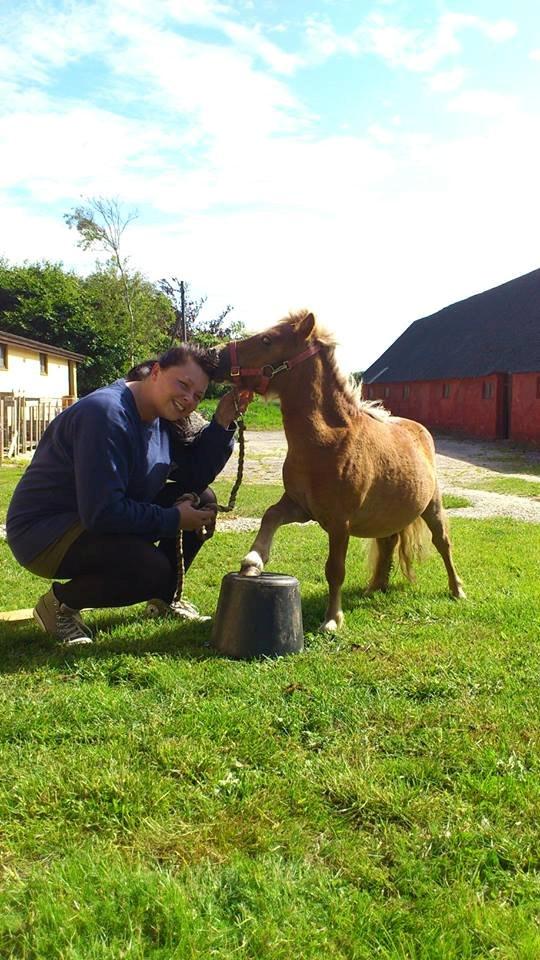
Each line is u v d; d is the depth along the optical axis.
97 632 4.52
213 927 1.96
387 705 3.41
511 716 3.30
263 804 2.58
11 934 1.96
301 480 4.61
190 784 2.72
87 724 3.20
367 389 45.16
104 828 2.45
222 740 3.05
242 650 4.05
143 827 2.45
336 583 4.76
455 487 14.93
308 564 6.75
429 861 2.29
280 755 2.94
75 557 4.12
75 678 3.77
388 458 4.93
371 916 2.03
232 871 2.20
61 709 3.31
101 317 47.53
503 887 2.19
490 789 2.68
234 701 3.43
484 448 27.27
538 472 18.41
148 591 4.28
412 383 39.75
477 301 41.16
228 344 4.46
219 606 4.21
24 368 28.62
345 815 2.55
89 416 3.80
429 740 3.08
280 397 4.57
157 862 2.28
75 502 4.07
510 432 29.77
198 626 4.62
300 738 3.11
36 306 43.41
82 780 2.69
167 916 1.99
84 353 43.91
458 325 40.19
